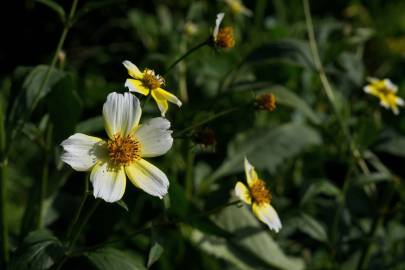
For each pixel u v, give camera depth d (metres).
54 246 0.40
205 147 0.43
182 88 0.58
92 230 0.51
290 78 0.65
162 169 0.55
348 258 0.58
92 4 0.46
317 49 0.62
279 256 0.55
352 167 0.56
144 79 0.41
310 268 0.57
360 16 0.97
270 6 0.92
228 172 0.57
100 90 0.52
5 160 0.45
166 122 0.40
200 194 0.56
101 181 0.38
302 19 0.95
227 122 0.57
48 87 0.45
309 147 0.63
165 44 0.72
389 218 0.62
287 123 0.60
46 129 0.49
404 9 1.02
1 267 0.46
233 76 0.58
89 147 0.38
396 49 0.93
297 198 0.58
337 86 0.71
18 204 0.58
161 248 0.41
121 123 0.39
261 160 0.57
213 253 0.54
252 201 0.43
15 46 0.89
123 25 0.85
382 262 0.58
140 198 0.55
